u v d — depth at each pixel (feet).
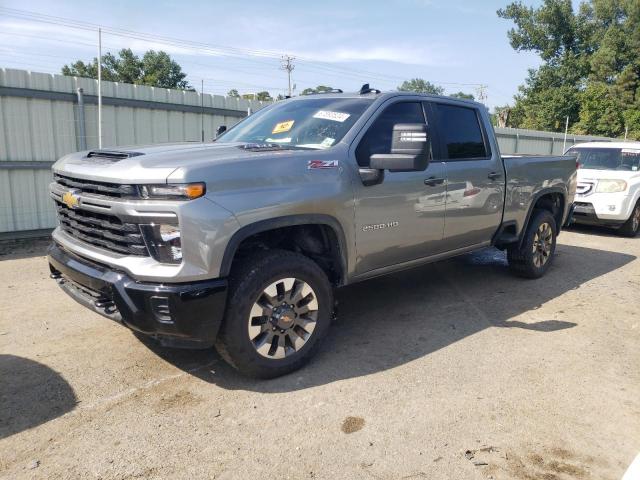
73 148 30.14
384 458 9.29
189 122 35.17
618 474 8.96
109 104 31.19
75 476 8.71
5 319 15.70
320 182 12.22
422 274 21.59
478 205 16.99
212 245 10.39
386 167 12.53
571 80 151.74
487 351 13.91
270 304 11.68
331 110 14.71
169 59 184.85
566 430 10.25
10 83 27.35
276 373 12.01
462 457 9.34
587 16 163.22
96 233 11.50
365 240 13.48
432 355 13.60
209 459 9.20
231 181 10.78
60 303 17.25
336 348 13.97
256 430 10.07
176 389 11.59
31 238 28.78
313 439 9.82
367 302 17.90
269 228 11.28
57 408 10.74
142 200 10.35
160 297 10.20
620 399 11.50
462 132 16.88
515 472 8.96
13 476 8.67
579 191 32.24
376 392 11.57
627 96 151.43
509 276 21.49
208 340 10.84
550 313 17.06
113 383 11.80
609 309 17.61
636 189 31.60
